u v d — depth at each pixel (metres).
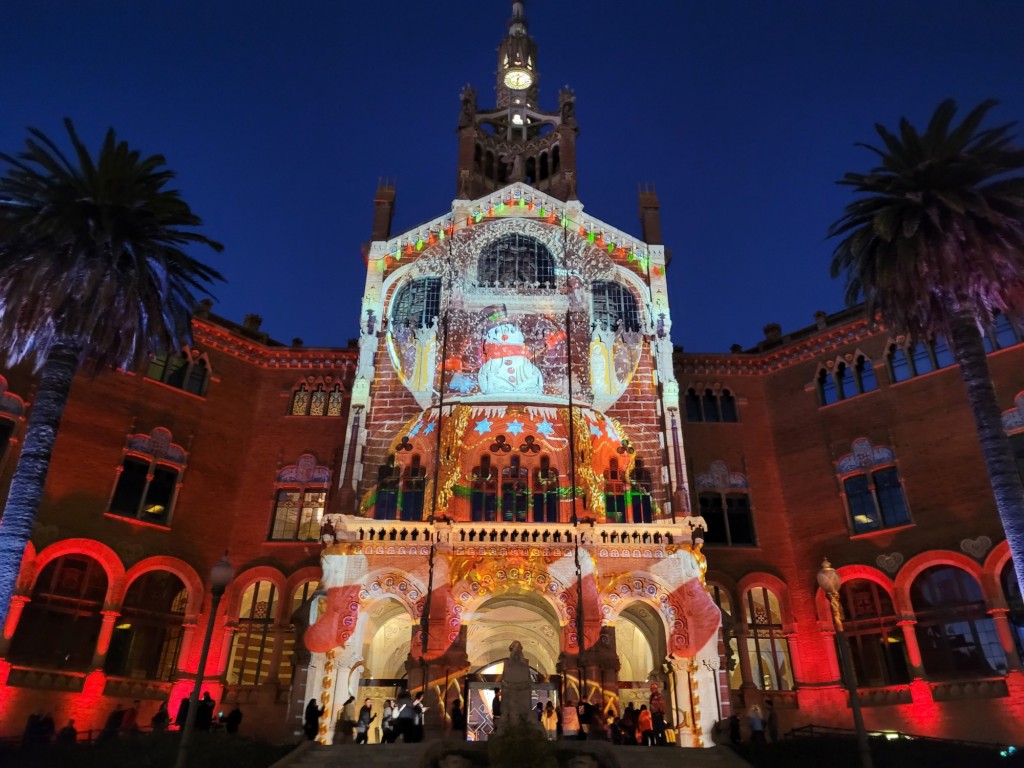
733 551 36.50
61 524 31.11
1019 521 20.91
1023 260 23.20
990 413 22.27
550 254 38.25
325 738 27.06
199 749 21.33
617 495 32.59
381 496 32.28
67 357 23.69
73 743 22.11
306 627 29.36
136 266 24.53
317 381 40.22
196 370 38.28
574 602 28.95
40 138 25.36
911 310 25.06
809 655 34.22
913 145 25.89
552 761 18.20
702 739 27.28
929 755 21.17
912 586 32.66
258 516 36.78
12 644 28.89
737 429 39.62
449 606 28.73
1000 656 29.52
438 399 33.78
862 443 35.97
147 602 33.00
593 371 35.06
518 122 48.56
